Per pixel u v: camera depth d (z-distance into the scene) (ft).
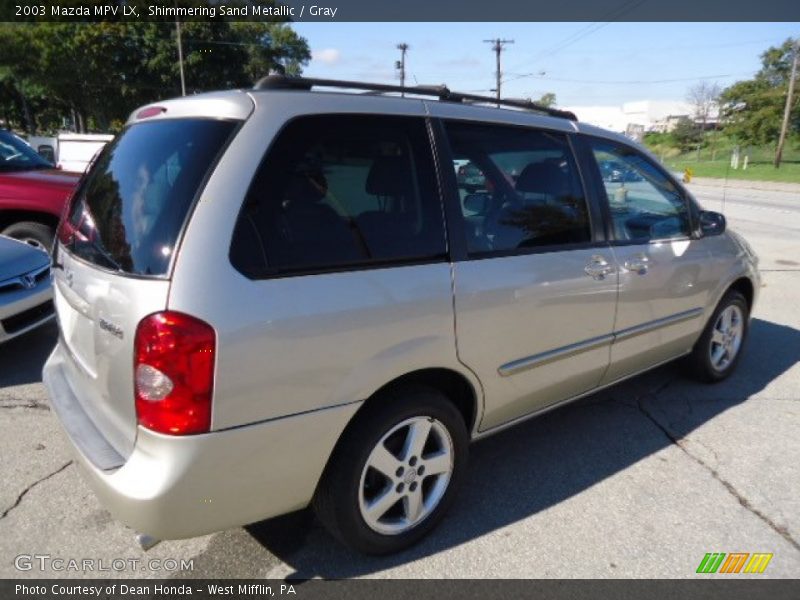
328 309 6.98
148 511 6.42
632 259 10.82
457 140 8.71
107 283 6.87
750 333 18.26
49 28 95.76
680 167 135.74
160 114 8.10
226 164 6.68
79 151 44.37
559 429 12.19
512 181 9.32
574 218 10.10
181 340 6.17
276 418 6.80
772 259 30.42
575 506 9.65
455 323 8.17
